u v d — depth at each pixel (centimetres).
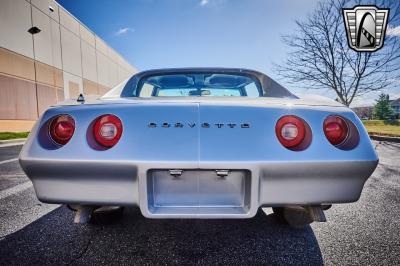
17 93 1465
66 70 1958
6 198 252
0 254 145
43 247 152
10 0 1426
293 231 174
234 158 110
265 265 135
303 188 115
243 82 202
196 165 110
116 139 116
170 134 115
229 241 160
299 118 120
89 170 113
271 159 111
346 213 210
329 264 136
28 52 1559
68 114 122
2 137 1086
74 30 2089
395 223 190
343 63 1225
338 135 120
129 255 144
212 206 118
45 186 117
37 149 116
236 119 118
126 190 114
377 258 142
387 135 1179
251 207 112
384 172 384
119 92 161
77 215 134
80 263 136
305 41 1272
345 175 116
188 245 155
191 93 222
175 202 118
